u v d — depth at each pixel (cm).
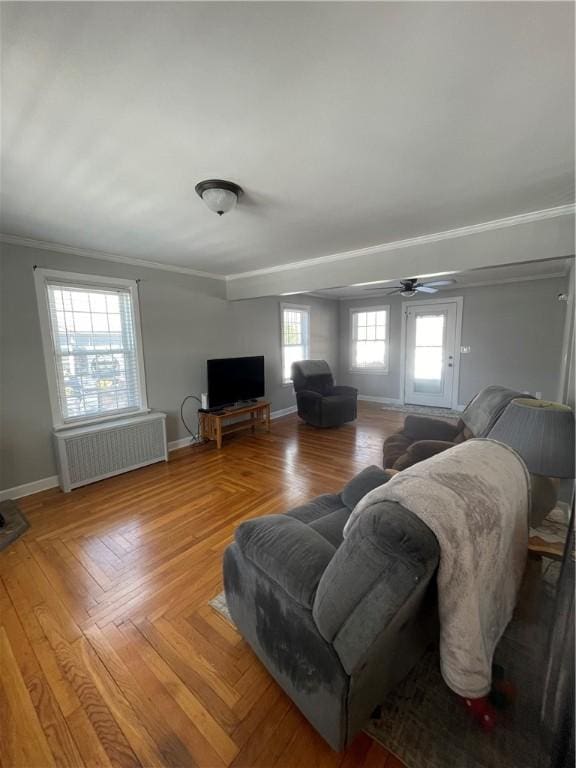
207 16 93
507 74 114
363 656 93
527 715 120
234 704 128
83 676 140
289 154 165
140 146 156
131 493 307
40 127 141
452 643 101
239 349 512
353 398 536
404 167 178
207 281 454
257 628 135
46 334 310
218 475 347
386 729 118
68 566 209
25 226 260
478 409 275
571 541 130
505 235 257
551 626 146
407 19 95
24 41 100
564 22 95
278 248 332
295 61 108
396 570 85
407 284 455
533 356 522
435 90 122
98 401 354
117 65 109
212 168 177
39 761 112
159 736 118
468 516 95
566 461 162
